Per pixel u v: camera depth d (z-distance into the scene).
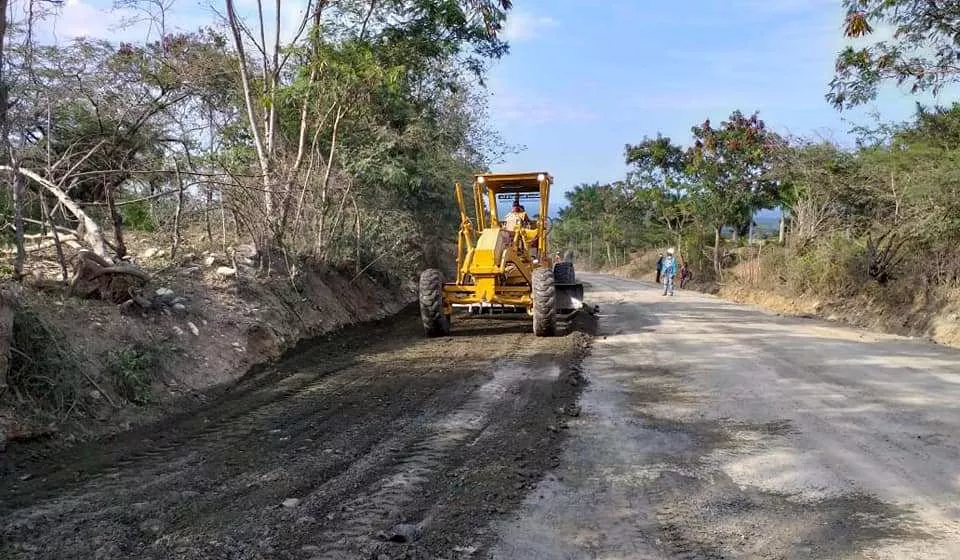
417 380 8.49
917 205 14.72
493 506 4.62
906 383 8.48
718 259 30.23
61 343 6.56
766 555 3.99
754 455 5.78
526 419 6.78
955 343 11.70
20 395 5.93
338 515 4.44
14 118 9.57
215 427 6.44
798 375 8.98
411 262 20.08
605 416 6.99
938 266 14.14
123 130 12.21
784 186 25.92
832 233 18.97
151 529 4.18
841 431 6.46
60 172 10.31
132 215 13.06
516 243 13.24
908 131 17.67
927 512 4.61
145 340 7.71
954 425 6.64
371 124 15.85
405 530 4.16
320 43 12.24
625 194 46.59
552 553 3.99
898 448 5.95
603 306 18.64
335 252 14.63
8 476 5.09
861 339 12.35
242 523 4.29
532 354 10.38
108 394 6.62
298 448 5.81
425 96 17.31
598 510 4.61
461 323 14.20
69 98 10.87
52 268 8.66
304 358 9.84
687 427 6.61
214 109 14.14
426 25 13.08
